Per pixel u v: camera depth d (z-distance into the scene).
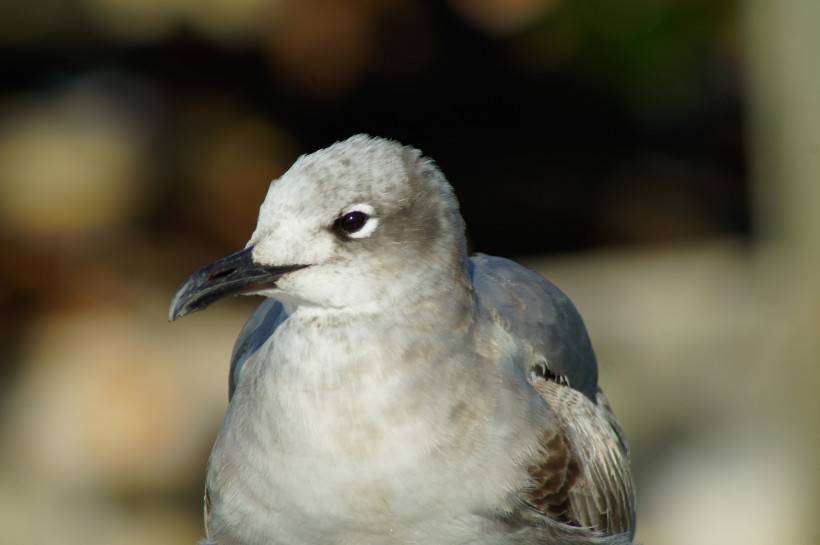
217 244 15.71
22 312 15.19
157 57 15.98
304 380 6.59
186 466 13.90
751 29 13.88
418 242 6.77
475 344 6.85
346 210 6.68
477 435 6.66
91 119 16.05
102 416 14.09
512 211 16.53
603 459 7.41
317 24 14.99
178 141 15.91
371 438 6.54
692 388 13.76
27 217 15.54
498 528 6.82
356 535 6.75
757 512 13.19
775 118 14.02
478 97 16.41
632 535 7.94
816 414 13.47
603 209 16.52
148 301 15.21
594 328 14.28
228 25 15.00
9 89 16.19
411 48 15.47
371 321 6.66
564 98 16.53
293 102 16.19
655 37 14.24
